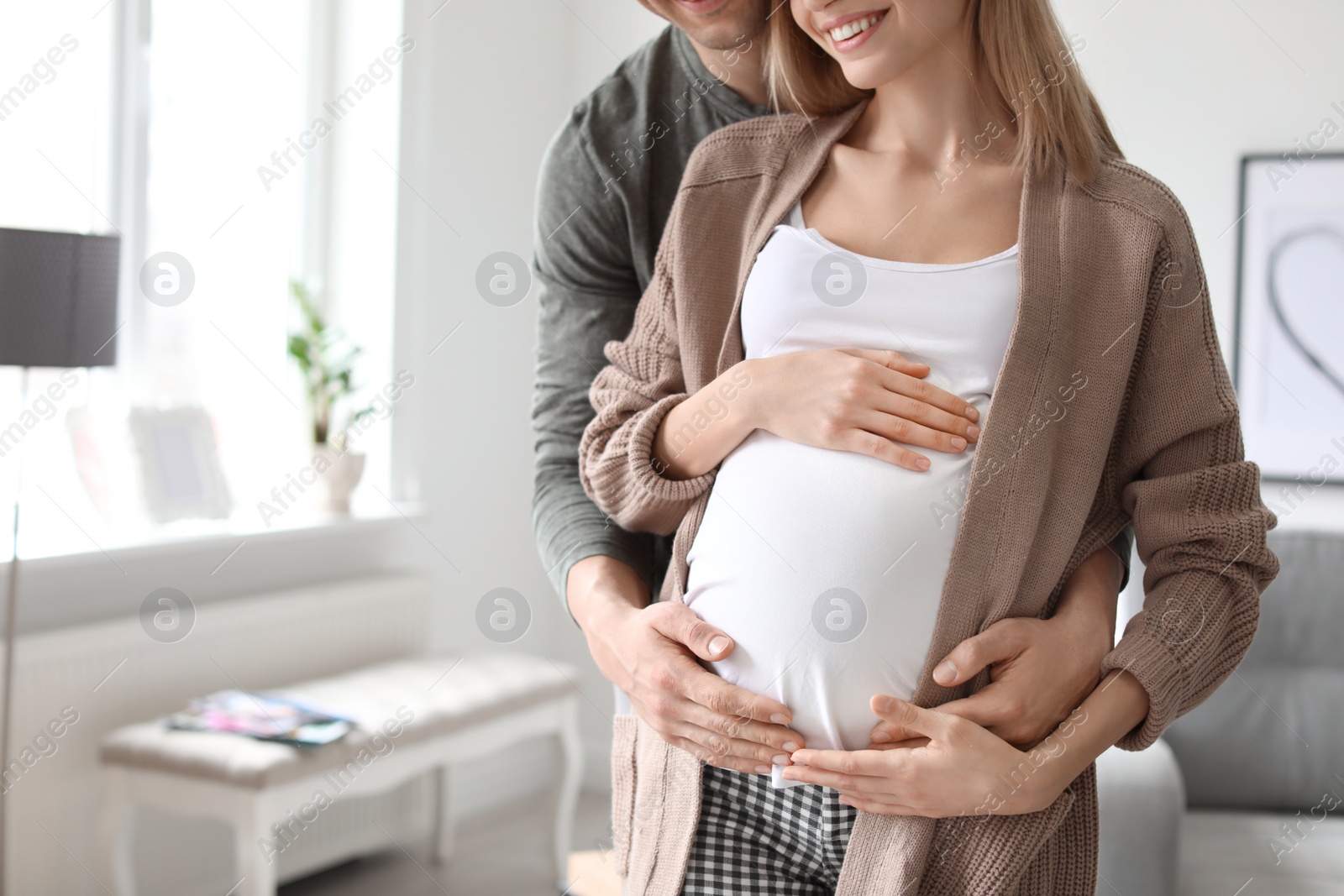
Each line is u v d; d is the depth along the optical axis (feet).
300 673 8.59
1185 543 2.72
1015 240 2.78
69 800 7.01
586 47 11.69
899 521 2.65
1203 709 7.46
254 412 9.48
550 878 8.99
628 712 3.32
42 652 6.87
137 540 7.70
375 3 9.78
